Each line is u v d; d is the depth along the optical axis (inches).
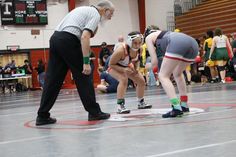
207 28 968.3
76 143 167.6
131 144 156.1
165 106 303.4
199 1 1081.4
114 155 138.6
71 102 440.8
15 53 976.3
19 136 199.9
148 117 240.1
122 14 1107.3
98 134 187.2
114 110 301.6
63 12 1033.5
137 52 285.6
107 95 528.1
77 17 236.7
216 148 138.3
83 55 230.7
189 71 661.9
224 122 197.9
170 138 163.2
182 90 250.4
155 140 161.0
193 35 1007.6
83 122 237.0
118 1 1102.4
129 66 281.9
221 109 255.8
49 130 212.8
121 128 201.2
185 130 180.7
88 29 229.6
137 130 190.5
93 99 242.1
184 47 232.7
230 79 673.6
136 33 280.7
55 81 238.1
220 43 637.9
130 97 446.6
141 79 292.7
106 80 592.7
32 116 306.2
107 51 709.3
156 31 245.8
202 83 658.8
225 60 638.5
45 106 238.2
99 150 149.4
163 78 235.3
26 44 987.9
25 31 986.1
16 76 931.3
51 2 1018.7
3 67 935.0
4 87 940.0
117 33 1098.1
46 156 145.5
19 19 974.4
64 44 233.6
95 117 242.1
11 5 966.4
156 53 245.0
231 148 136.8
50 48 238.7
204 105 286.0
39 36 1001.5
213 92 418.3
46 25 1011.9
